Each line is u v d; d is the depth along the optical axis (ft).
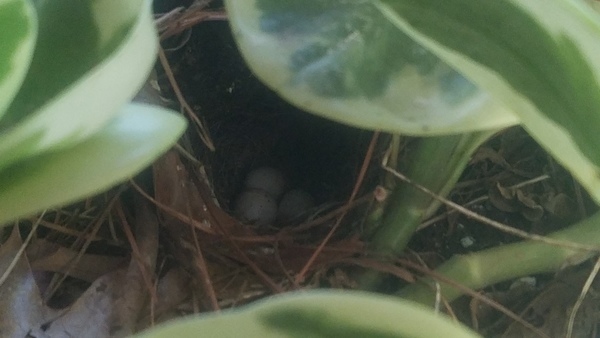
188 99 0.88
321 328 0.25
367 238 0.75
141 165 0.35
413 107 0.42
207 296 0.66
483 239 0.78
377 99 0.42
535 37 0.29
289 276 0.70
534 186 0.79
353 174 0.90
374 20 0.46
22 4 0.27
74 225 0.71
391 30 0.46
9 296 0.63
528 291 0.72
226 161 1.02
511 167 0.80
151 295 0.64
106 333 0.62
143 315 0.65
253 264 0.71
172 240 0.71
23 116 0.35
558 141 0.30
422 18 0.31
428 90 0.42
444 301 0.66
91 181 0.34
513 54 0.30
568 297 0.70
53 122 0.29
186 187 0.73
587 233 0.66
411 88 0.43
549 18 0.27
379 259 0.72
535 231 0.77
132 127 0.37
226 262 0.73
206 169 0.91
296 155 1.06
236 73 0.92
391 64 0.44
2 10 0.27
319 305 0.25
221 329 0.25
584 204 0.76
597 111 0.29
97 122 0.32
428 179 0.67
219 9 0.80
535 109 0.30
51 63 0.36
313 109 0.42
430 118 0.41
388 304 0.24
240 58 0.90
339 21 0.46
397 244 0.71
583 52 0.27
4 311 0.62
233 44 0.88
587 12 0.25
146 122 0.38
